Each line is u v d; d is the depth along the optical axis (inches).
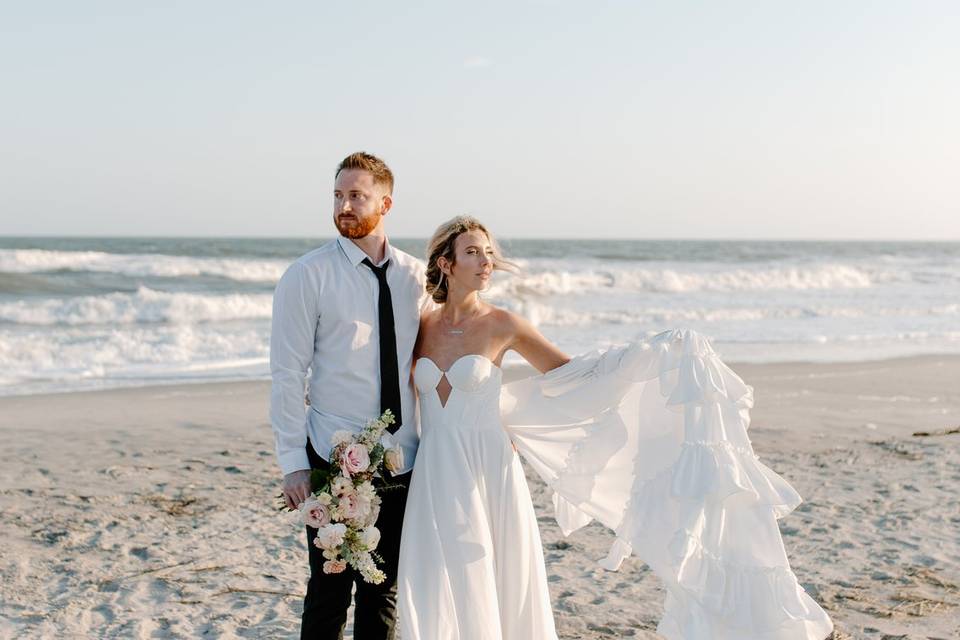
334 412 130.6
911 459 325.4
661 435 145.0
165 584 199.8
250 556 219.6
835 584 203.3
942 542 233.8
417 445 139.3
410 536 132.5
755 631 129.7
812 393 467.2
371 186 131.5
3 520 240.8
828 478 298.4
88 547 222.7
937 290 1328.7
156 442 340.8
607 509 151.9
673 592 136.7
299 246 2608.3
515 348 146.4
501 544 136.9
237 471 300.5
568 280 1162.6
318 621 131.7
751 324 831.1
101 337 620.1
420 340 142.3
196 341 626.8
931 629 177.8
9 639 169.5
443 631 127.6
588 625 180.4
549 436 150.9
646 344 141.7
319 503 123.0
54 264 1095.0
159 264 1122.0
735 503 134.3
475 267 138.4
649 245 3705.7
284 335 128.7
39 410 400.8
